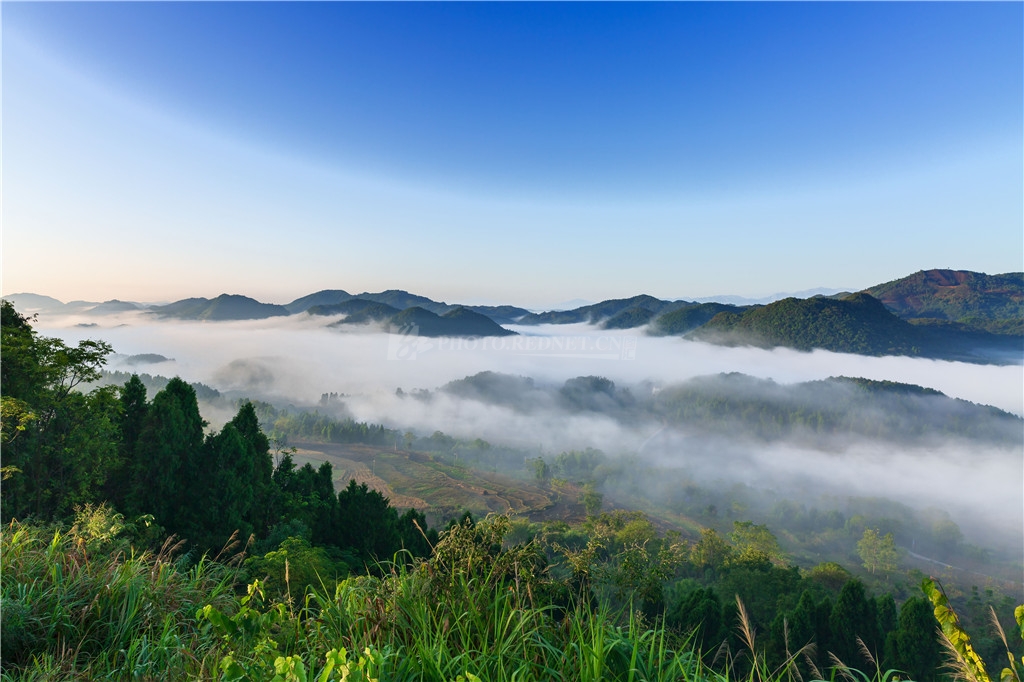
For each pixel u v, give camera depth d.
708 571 71.56
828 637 33.88
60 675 2.99
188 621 3.65
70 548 4.20
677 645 2.79
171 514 26.67
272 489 34.53
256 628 2.89
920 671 30.98
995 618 2.25
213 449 28.42
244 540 27.17
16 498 18.98
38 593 3.60
